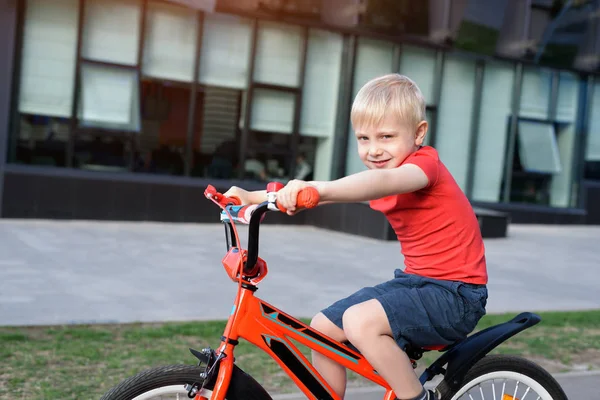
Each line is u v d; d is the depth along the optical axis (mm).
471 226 2479
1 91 10539
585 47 15906
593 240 13586
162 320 5520
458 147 14938
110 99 11336
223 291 6848
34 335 4863
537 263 10156
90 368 4191
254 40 12398
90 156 11258
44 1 10773
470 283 2451
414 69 14188
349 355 2420
